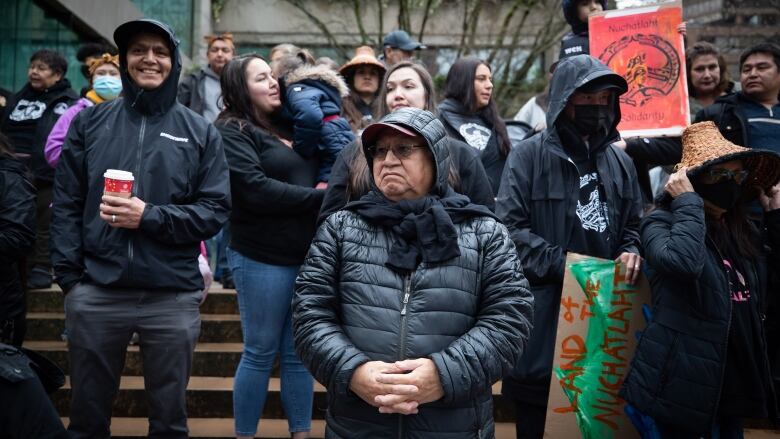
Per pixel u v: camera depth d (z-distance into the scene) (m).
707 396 2.77
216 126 3.68
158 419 3.07
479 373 2.16
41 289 5.63
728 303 2.83
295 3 14.19
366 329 2.24
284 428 4.06
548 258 3.04
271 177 3.65
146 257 2.97
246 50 16.02
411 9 13.61
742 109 4.32
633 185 3.33
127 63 3.14
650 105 3.87
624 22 3.93
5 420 2.07
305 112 3.62
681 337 2.83
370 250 2.31
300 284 2.36
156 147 3.09
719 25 10.25
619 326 3.03
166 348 3.04
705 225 2.88
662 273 2.82
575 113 3.16
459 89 4.26
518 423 3.20
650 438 2.92
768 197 3.22
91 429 2.99
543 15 13.66
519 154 3.27
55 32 9.48
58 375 2.40
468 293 2.29
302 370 3.61
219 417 4.27
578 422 3.00
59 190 3.09
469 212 2.37
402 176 2.36
